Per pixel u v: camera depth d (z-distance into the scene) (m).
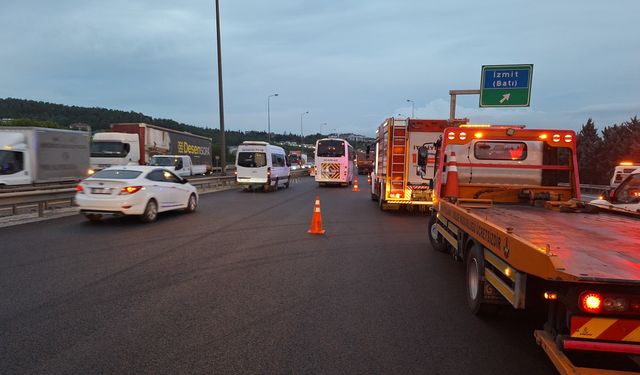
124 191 11.55
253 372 3.73
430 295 6.03
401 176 15.14
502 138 7.95
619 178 16.59
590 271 3.10
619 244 4.00
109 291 5.95
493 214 5.96
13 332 4.50
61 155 19.69
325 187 31.95
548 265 3.19
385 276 7.00
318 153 31.80
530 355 4.16
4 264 7.32
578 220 5.54
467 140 7.98
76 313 5.08
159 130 32.09
